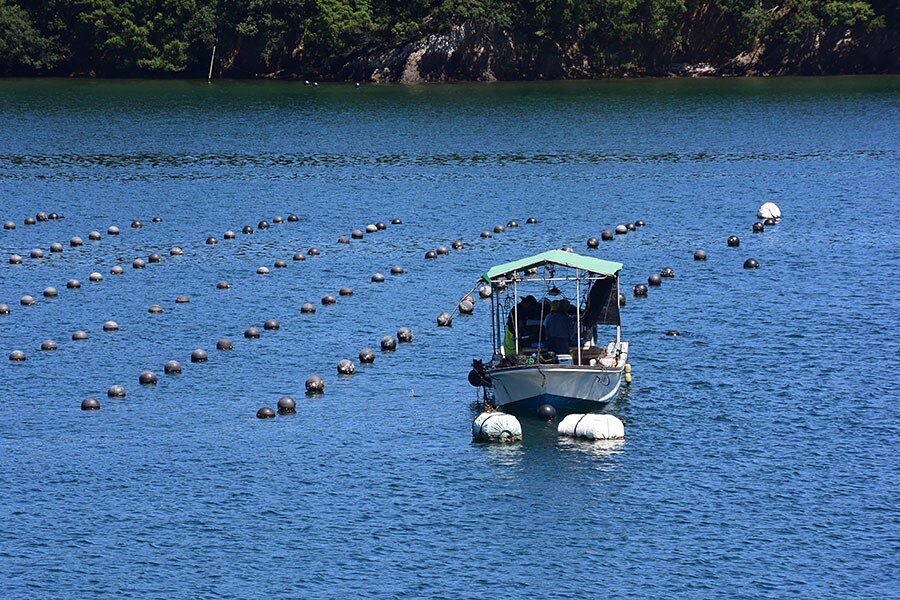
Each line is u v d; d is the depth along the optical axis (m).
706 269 182.00
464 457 110.38
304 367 138.25
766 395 125.69
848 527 95.94
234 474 107.06
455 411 122.75
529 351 124.81
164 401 126.88
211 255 197.62
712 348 141.88
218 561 91.06
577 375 119.25
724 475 105.81
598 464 108.38
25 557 91.88
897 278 172.62
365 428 118.12
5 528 96.69
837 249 193.00
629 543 93.62
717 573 89.00
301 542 94.19
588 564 90.50
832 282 171.50
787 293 166.25
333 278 180.62
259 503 101.06
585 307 131.00
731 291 168.38
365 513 99.06
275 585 87.38
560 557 91.50
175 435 116.81
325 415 122.06
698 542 93.75
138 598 85.75
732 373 132.88
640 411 121.69
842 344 142.38
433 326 154.00
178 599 85.50
